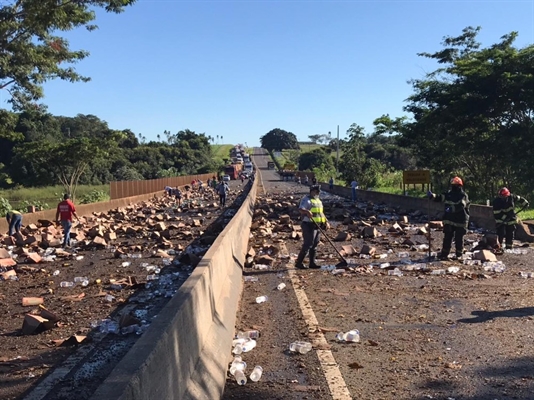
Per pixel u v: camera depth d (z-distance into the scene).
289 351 6.35
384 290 9.55
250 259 12.55
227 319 6.92
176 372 4.13
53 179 61.12
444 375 5.54
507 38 31.12
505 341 6.58
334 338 6.84
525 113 30.12
